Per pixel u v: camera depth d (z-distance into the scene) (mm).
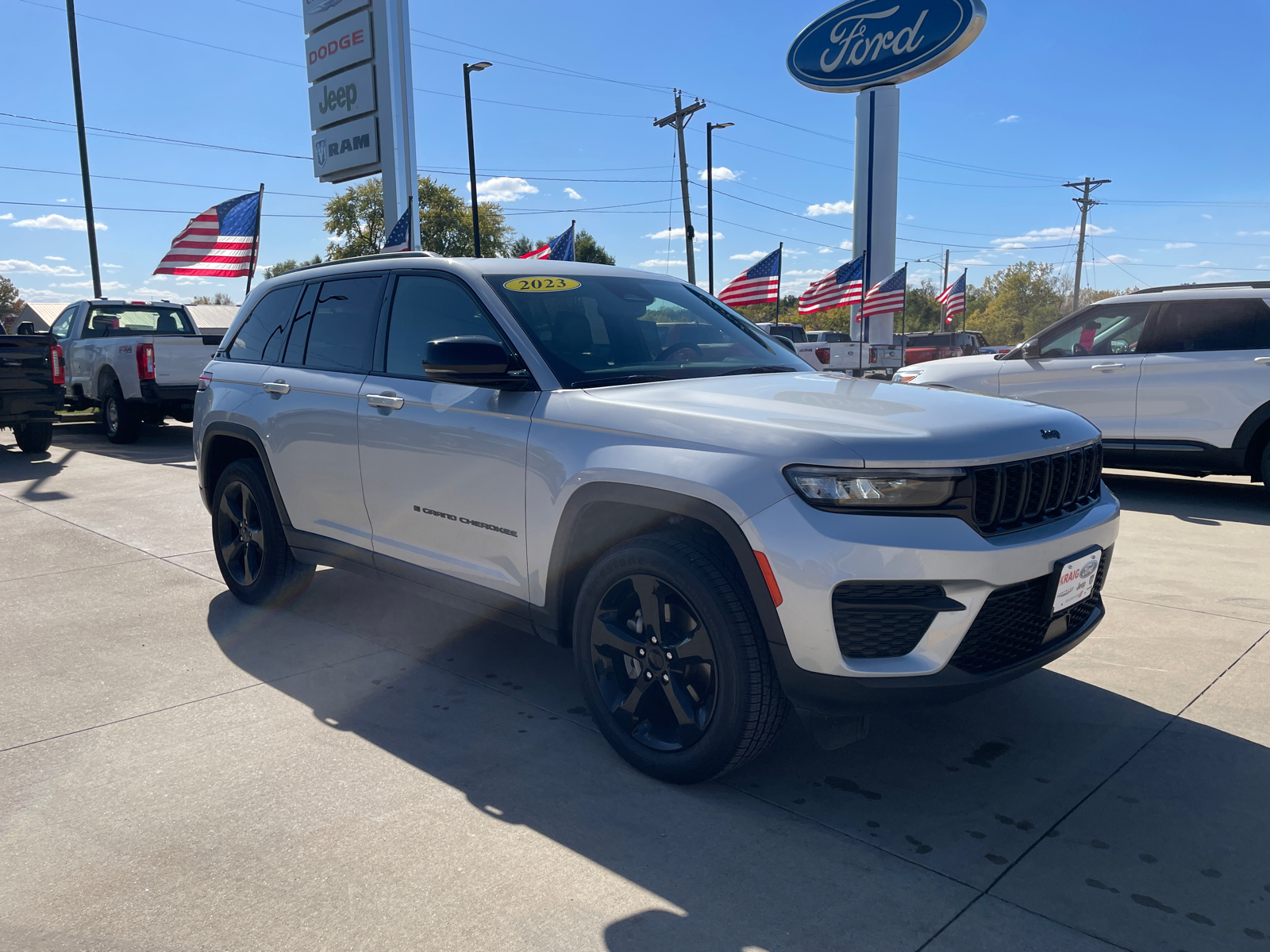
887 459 2465
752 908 2227
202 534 6438
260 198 13961
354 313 4102
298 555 4387
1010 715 3354
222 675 3770
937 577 2441
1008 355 8562
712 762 2711
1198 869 2385
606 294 3768
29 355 10297
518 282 3586
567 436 3016
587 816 2658
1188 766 2947
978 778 2883
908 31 20750
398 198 14414
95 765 2975
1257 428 7184
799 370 3727
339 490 3984
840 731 2719
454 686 3658
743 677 2602
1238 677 3684
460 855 2451
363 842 2514
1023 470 2664
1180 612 4531
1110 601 4734
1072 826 2598
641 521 3039
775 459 2551
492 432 3246
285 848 2484
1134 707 3410
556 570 3070
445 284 3676
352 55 14711
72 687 3637
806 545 2451
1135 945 2088
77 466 9992
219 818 2643
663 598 2799
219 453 4871
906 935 2123
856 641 2492
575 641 3064
